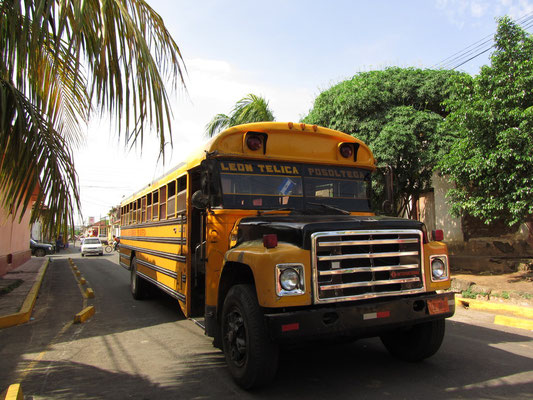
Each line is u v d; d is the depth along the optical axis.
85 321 7.79
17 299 9.70
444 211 13.95
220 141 4.90
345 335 3.70
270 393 3.95
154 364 5.02
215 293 4.79
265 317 3.59
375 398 3.76
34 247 29.02
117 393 4.09
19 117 4.42
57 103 5.47
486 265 11.78
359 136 12.30
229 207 4.80
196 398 3.91
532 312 7.34
